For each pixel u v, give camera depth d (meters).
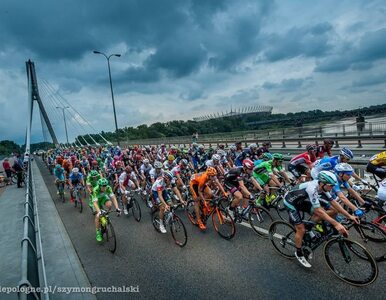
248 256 4.51
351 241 3.49
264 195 6.21
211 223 6.35
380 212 4.37
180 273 4.23
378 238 4.32
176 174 7.51
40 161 39.81
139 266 4.61
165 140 37.59
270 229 4.60
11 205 10.59
